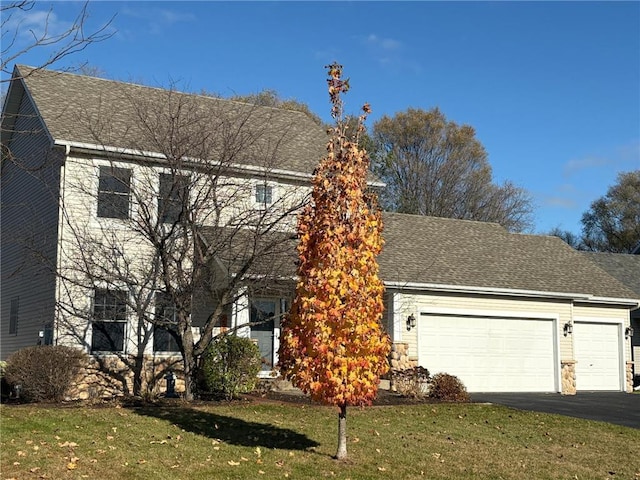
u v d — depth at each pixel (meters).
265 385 16.83
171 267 15.41
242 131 17.69
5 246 20.97
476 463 10.01
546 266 23.17
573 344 21.73
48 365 13.81
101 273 15.59
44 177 17.64
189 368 14.71
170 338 17.30
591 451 11.35
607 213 55.69
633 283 27.48
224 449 9.80
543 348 21.30
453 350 19.98
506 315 20.78
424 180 45.06
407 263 20.47
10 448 9.05
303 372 8.65
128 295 16.14
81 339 16.25
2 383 15.20
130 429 10.80
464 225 25.05
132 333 16.78
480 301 20.45
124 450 9.39
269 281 15.03
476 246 23.31
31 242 16.84
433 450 10.70
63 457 8.80
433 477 9.02
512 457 10.56
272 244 14.61
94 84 19.64
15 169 20.50
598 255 29.75
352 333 8.59
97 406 13.15
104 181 16.67
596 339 23.06
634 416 15.18
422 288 19.47
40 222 17.91
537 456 10.76
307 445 10.40
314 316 8.52
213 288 15.87
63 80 19.31
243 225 15.12
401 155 45.94
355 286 8.62
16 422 10.78
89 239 15.73
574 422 14.01
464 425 13.20
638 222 54.12
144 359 16.84
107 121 17.30
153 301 16.30
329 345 8.52
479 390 20.19
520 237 25.28
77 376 14.84
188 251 15.77
